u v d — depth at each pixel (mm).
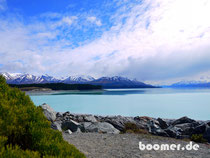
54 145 3160
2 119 3168
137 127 15000
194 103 45219
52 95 81625
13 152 2545
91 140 9547
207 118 26781
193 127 13633
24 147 3254
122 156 6973
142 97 65500
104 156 6898
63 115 21734
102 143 8945
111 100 54938
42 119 3861
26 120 3523
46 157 2797
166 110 34656
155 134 12859
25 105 3949
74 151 3334
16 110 3514
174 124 17453
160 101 50750
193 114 30141
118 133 12445
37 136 3303
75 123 13945
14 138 3180
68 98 63625
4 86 4188
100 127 13180
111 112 33031
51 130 3750
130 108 37656
